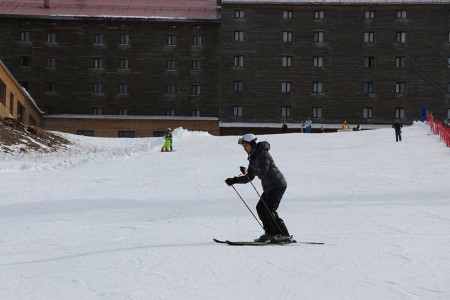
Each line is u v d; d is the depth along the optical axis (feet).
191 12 301.63
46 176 103.71
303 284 29.35
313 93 290.97
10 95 222.07
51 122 287.89
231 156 136.36
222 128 289.74
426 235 43.86
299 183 87.66
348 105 290.76
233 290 28.27
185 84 294.66
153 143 176.76
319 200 69.67
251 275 31.14
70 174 106.73
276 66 290.97
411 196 72.08
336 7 291.58
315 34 292.40
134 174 105.29
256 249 38.45
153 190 82.84
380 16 291.99
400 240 41.63
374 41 291.38
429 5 290.35
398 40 291.38
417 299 26.66
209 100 294.46
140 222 55.01
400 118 289.94
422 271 31.86
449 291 27.84
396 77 290.76
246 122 289.74
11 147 160.45
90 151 183.21
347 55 291.58
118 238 45.65
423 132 179.83
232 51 290.97
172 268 32.78
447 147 138.21
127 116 290.35
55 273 32.19
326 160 121.70
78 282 29.89
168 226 51.39
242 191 79.66
